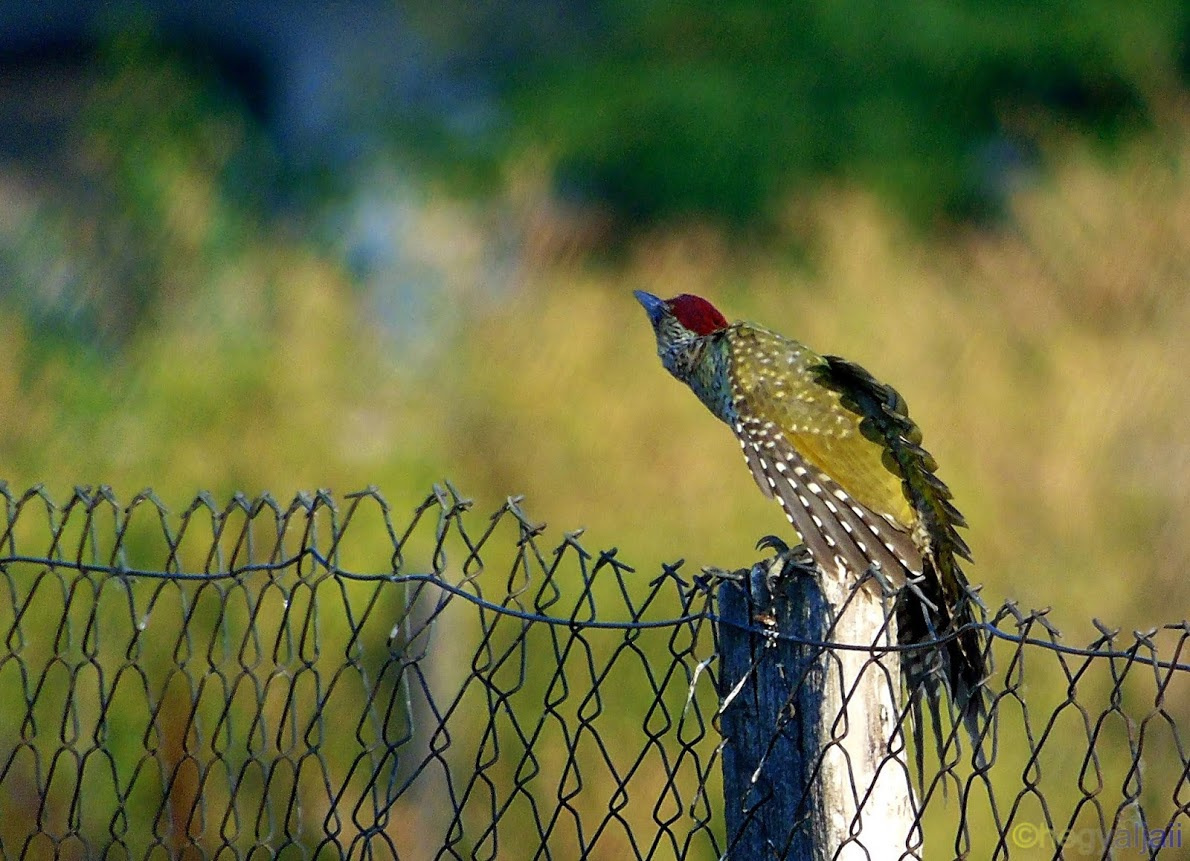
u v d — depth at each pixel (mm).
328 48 28797
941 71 25844
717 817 10008
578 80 26656
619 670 10664
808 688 5633
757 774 5660
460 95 28297
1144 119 24312
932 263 19031
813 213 20359
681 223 25281
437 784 10055
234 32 29156
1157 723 10883
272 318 15719
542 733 10398
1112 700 5148
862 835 5617
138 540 11203
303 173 23875
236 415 13742
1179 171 18828
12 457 13578
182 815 10078
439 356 15523
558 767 10289
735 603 5719
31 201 28156
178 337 15375
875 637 5609
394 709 10164
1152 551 13305
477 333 16078
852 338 16750
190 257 17109
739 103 25844
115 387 14375
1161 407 15141
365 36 28703
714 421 14523
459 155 24656
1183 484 13789
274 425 13680
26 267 17828
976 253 18812
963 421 14836
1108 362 15703
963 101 25875
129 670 10547
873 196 22828
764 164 25516
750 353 8133
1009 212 21484
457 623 10898
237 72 29484
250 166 21750
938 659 6180
